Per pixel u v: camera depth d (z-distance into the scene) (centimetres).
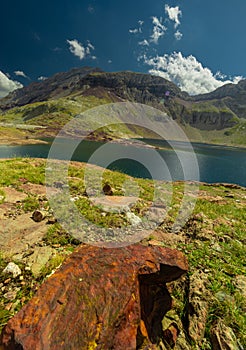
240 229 732
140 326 247
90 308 231
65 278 260
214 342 279
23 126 17500
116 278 266
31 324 209
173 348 270
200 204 1067
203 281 392
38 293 241
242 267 468
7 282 362
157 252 335
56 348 194
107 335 214
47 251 464
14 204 743
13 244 484
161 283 324
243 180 5753
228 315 315
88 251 323
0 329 271
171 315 313
